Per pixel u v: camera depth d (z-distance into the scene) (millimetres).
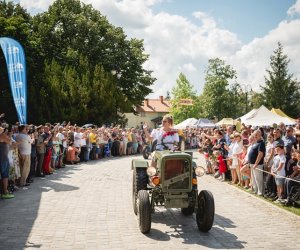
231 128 16438
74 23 42938
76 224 7906
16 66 14359
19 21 37281
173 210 9297
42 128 15039
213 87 64250
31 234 7191
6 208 9328
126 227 7707
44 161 15297
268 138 11711
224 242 6797
